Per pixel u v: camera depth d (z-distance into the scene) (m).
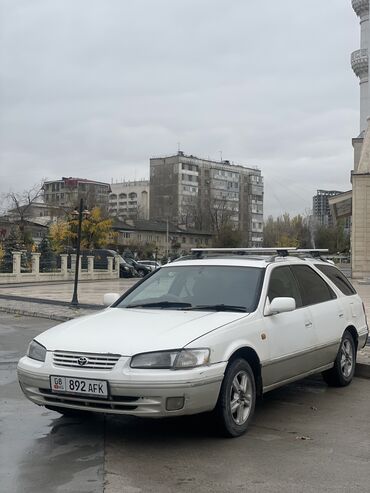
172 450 5.19
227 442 5.43
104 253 47.72
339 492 4.31
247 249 7.63
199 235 108.19
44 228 73.12
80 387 5.10
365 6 62.03
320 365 7.15
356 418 6.38
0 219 66.62
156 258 78.88
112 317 6.01
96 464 4.82
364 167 35.97
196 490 4.32
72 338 5.44
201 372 5.07
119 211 142.88
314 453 5.18
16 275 36.56
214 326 5.50
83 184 113.81
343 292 8.13
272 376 6.10
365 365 8.59
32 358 5.54
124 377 4.96
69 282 38.06
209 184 129.50
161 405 4.95
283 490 4.34
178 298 6.49
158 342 5.16
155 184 127.75
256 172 141.12
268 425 6.06
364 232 34.84
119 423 6.00
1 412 6.46
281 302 6.07
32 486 4.36
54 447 5.25
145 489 4.33
